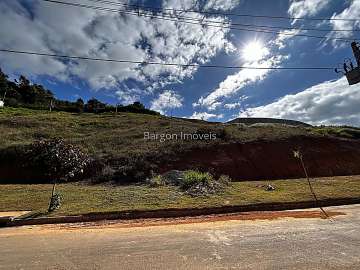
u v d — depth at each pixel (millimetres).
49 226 11031
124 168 21812
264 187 17609
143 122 40625
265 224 10242
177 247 7660
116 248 7719
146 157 23578
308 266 6117
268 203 13766
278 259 6570
